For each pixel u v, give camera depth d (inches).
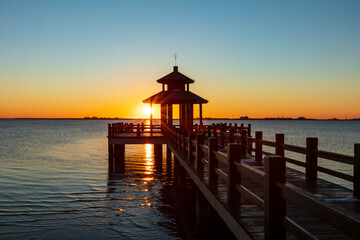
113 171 827.4
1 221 449.1
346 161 236.4
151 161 1117.1
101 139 2549.2
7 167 976.9
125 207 522.6
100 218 466.3
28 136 2967.5
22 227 426.3
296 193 108.5
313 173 287.3
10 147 1749.5
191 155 421.4
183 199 573.3
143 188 663.1
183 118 934.4
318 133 4033.0
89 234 403.5
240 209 198.1
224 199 222.7
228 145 211.0
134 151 1582.2
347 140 2588.6
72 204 539.2
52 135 3198.8
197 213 366.3
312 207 96.3
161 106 935.7
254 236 150.4
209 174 286.4
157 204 540.7
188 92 846.5
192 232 401.1
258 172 152.0
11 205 528.4
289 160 332.5
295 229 113.0
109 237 394.9
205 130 836.0
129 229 422.9
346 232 77.8
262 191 252.7
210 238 353.7
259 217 181.9
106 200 565.3
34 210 502.3
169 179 763.4
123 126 984.3
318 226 169.3
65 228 424.8
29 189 650.2
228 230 352.5
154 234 403.9
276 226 130.0
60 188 660.7
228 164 211.3
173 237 393.1
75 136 3024.1
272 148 1857.8
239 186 194.1
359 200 218.5
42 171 893.8
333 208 84.6
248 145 491.8
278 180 130.5
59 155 1339.8
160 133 977.5
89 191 633.6
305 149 294.2
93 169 930.7
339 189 253.9
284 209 129.7
